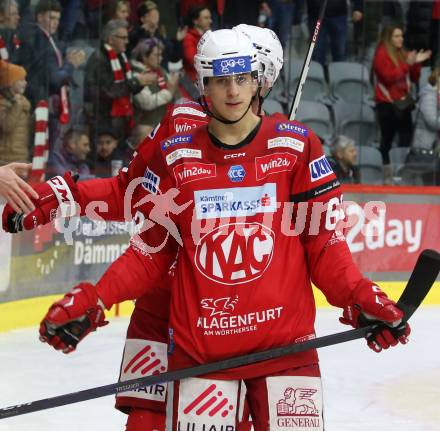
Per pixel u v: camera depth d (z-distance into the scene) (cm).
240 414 796
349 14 2794
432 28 2817
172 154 747
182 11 2522
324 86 2811
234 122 729
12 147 2205
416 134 2839
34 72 2230
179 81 2544
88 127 2361
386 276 2409
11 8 2170
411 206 2433
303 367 738
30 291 1930
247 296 729
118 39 2391
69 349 724
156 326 909
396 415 1284
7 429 1151
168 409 750
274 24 2748
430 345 1766
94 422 1190
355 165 2820
